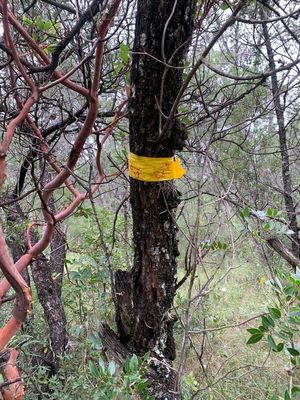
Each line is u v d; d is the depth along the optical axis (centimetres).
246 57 321
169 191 156
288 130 431
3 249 96
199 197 143
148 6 130
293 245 293
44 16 221
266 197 350
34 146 214
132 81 142
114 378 126
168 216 159
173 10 117
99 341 161
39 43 182
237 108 320
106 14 122
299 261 197
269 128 414
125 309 172
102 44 126
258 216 166
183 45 126
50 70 150
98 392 125
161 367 163
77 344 248
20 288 98
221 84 321
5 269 97
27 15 189
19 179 247
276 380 319
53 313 326
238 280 465
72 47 188
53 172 317
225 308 421
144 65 136
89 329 203
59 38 178
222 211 195
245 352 357
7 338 100
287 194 332
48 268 333
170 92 139
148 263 162
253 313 401
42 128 236
